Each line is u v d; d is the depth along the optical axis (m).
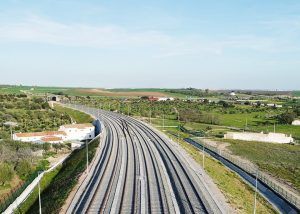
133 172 79.00
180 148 111.19
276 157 125.75
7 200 73.94
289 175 101.44
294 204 74.00
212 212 55.22
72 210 55.56
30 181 85.94
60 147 134.75
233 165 108.50
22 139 138.50
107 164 86.50
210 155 120.62
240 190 77.19
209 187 69.12
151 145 113.62
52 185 83.19
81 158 101.44
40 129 163.62
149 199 60.69
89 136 163.38
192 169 83.31
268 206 71.62
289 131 182.62
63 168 102.12
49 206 62.19
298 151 137.00
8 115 180.12
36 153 118.62
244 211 59.44
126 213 54.06
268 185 87.62
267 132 172.38
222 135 165.25
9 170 86.31
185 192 64.94
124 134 135.38
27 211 69.44
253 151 134.50
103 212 54.34
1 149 108.00
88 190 65.62
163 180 72.75
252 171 101.62
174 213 54.38
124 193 63.75
